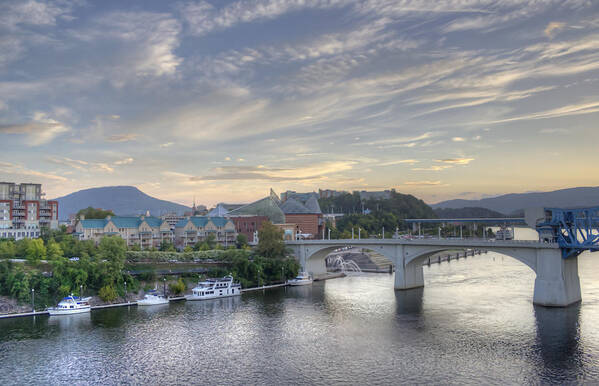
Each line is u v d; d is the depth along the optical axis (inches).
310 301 6422.2
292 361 3961.6
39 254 6643.7
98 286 6151.6
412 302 6225.4
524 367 3730.3
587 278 7849.4
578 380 3472.0
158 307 5969.5
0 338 4522.6
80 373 3686.0
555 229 5792.3
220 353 4170.8
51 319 5255.9
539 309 5541.3
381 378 3575.3
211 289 6658.5
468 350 4146.2
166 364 3892.7
